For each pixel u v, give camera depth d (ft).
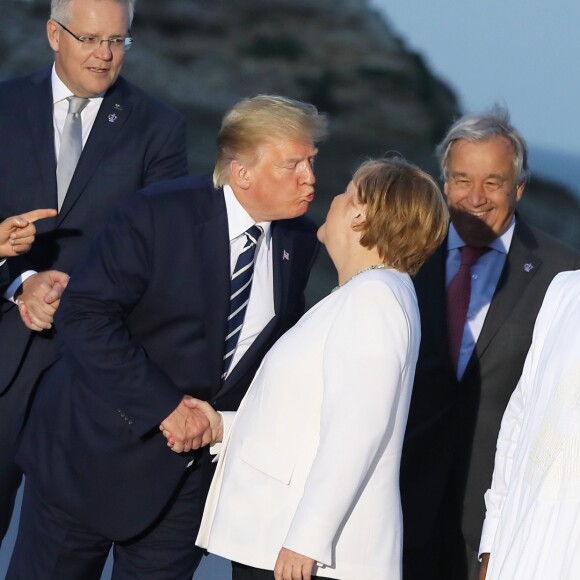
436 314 41.24
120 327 35.37
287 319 37.55
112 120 41.73
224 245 35.86
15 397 41.37
